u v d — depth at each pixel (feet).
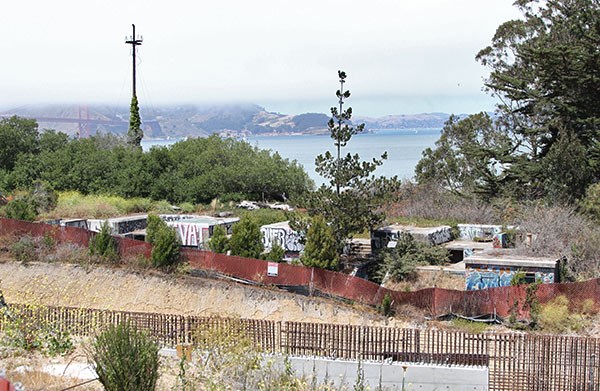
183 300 108.68
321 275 101.14
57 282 115.14
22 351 61.87
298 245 124.06
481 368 58.59
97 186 192.24
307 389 52.08
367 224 117.70
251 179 193.06
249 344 60.13
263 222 148.46
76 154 202.18
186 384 50.37
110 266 116.26
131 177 192.65
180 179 195.11
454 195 171.83
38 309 68.80
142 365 44.86
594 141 150.00
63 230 124.26
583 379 63.72
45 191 167.02
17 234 125.59
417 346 69.56
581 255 104.68
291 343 72.84
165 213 172.14
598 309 84.64
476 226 133.69
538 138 170.71
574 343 63.82
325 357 62.13
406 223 142.61
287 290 103.76
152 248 115.55
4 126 215.92
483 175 169.17
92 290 113.60
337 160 119.24
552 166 144.87
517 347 68.18
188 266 113.29
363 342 71.61
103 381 44.91
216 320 72.90
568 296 85.46
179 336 73.20
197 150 213.66
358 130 119.14
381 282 111.75
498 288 87.10
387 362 60.39
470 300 87.92
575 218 118.11
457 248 121.19
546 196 144.05
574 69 148.77
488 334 67.21
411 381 58.90
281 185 195.21
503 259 99.40
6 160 211.00
